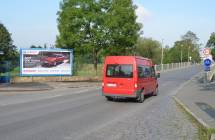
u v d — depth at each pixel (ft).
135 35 126.62
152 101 66.18
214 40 159.94
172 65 279.08
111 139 30.22
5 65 108.99
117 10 121.49
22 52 114.42
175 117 44.42
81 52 125.70
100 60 147.02
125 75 63.72
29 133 32.50
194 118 42.39
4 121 39.42
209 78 131.23
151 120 41.68
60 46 125.59
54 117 43.06
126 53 131.95
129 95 63.21
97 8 122.01
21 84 102.99
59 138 30.40
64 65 119.03
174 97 70.69
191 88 95.86
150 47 303.27
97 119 42.06
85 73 132.05
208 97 69.41
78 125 37.37
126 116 45.06
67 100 65.10
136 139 30.37
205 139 30.60
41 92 83.82
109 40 123.24
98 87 102.78
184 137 31.71
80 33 121.19
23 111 48.37
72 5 123.24
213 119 41.27
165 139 30.68
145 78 68.39
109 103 61.26
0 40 251.39
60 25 123.54
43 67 116.57
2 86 95.30
